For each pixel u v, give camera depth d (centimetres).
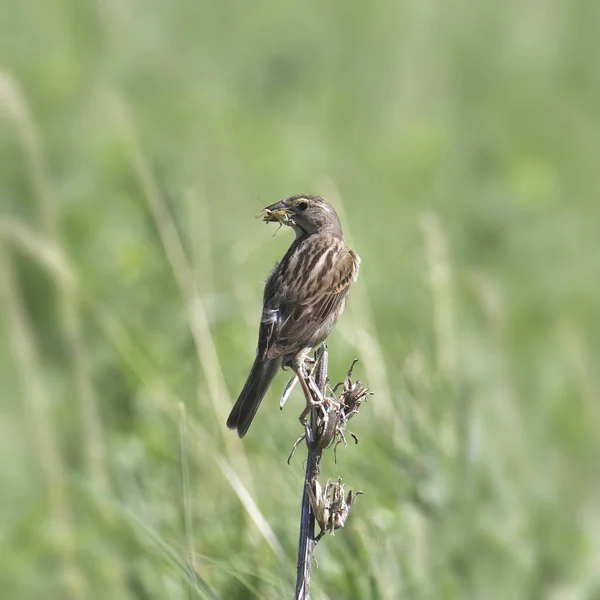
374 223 1747
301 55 2477
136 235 1452
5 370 1262
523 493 1149
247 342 1280
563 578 1098
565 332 1503
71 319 1204
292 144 2006
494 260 1755
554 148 2167
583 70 2423
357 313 1221
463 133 2170
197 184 1515
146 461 1117
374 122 2270
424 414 1102
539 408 1336
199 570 971
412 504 1039
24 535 1068
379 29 2586
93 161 1598
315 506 729
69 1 2228
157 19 2497
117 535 1055
